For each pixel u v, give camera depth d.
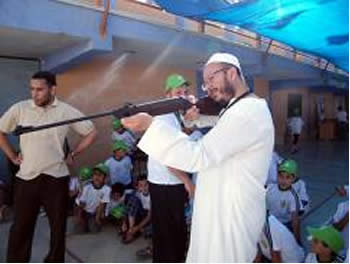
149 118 2.00
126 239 4.57
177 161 1.91
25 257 3.42
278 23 4.64
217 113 2.42
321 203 6.29
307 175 8.73
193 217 2.19
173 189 3.38
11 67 6.73
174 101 2.26
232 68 2.05
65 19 5.41
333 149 13.78
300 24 4.60
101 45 5.94
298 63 11.11
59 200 3.41
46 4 5.17
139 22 6.45
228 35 8.95
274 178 4.74
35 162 3.33
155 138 1.93
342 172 9.12
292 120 13.57
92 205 4.99
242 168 2.00
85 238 4.72
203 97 2.44
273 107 14.16
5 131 3.40
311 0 3.70
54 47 6.21
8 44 5.84
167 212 3.41
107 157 8.22
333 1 3.73
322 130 17.27
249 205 2.02
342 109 18.70
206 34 7.73
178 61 8.65
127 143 6.77
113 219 5.32
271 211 4.37
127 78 8.62
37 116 3.32
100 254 4.25
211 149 1.91
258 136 1.96
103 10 5.92
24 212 3.38
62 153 3.44
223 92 2.05
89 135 3.57
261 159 2.00
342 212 3.84
